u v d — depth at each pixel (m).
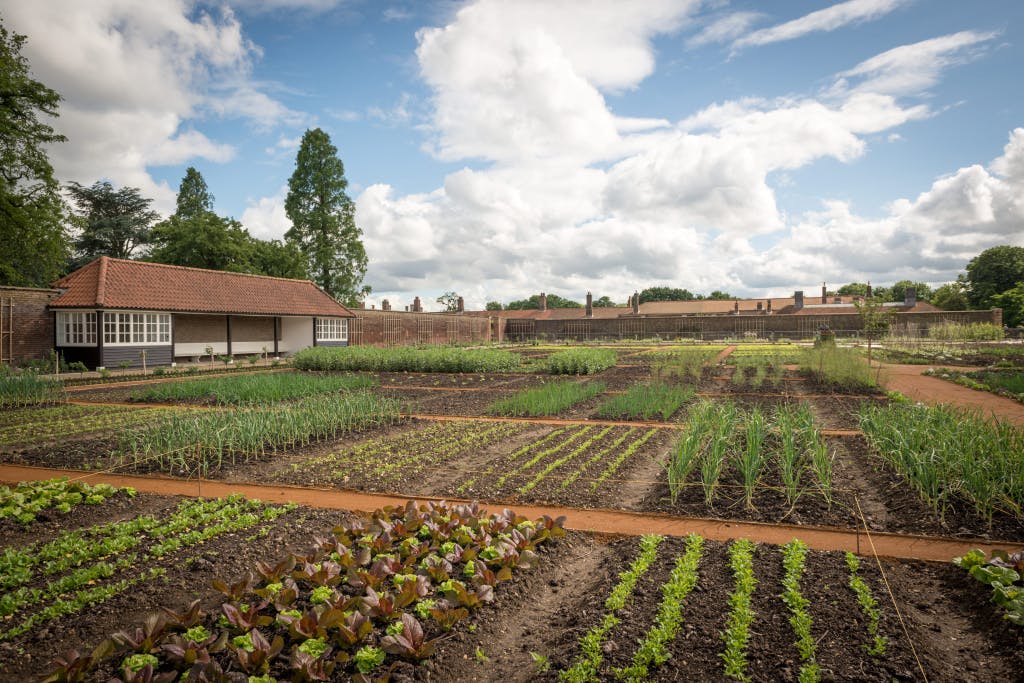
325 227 44.69
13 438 10.34
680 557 4.77
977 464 5.96
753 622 3.75
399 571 4.45
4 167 25.28
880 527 5.48
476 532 5.12
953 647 3.55
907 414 8.39
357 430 10.77
